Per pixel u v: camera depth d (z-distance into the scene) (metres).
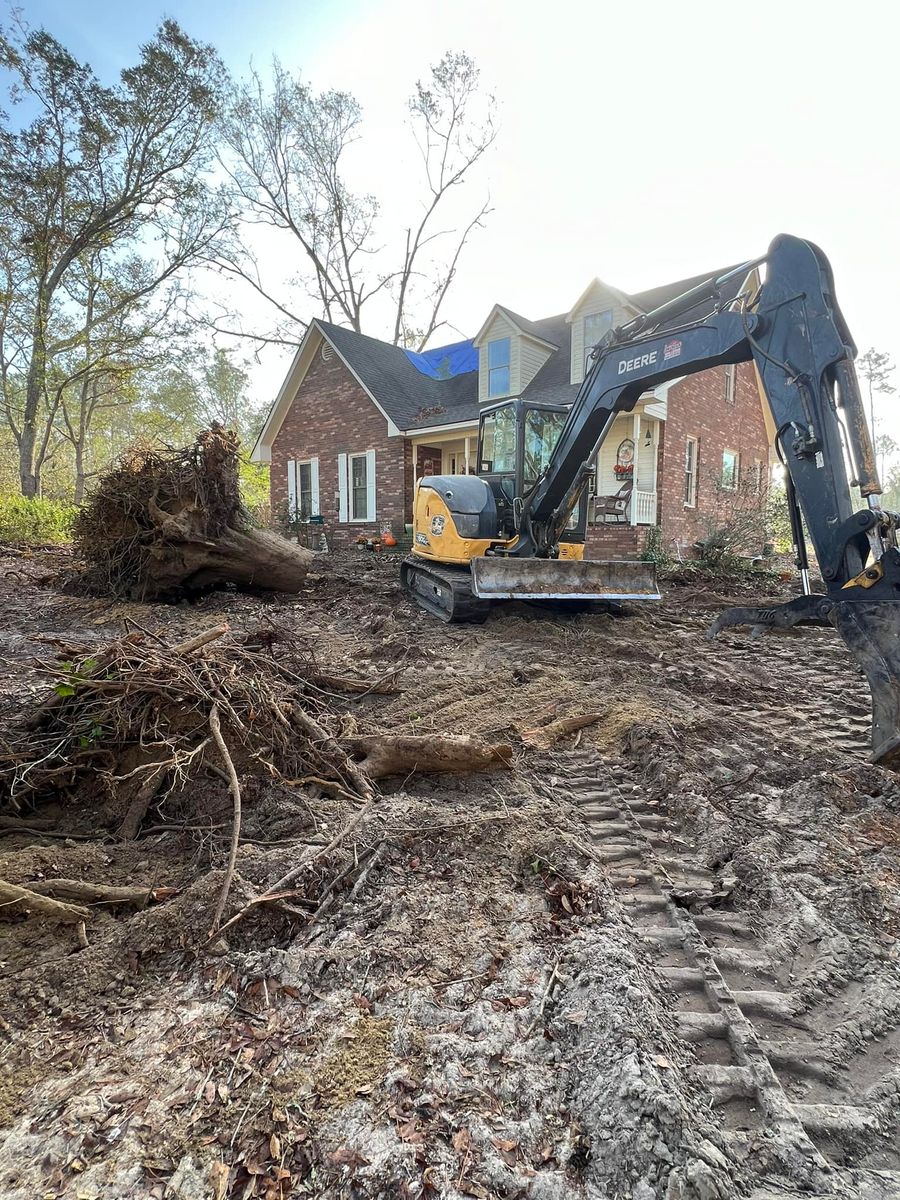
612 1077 1.72
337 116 25.09
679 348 5.43
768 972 2.32
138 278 23.20
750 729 4.54
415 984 2.13
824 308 4.00
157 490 8.15
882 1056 1.97
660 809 3.50
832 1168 1.57
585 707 4.86
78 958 2.25
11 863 2.69
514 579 7.05
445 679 5.41
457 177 27.19
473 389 17.75
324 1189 1.49
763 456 18.34
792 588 12.18
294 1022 1.99
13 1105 1.72
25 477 21.97
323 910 2.52
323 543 17.48
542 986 2.13
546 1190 1.47
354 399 17.84
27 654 5.70
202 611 7.96
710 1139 1.58
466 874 2.76
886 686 3.61
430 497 8.23
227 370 38.53
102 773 3.20
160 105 20.50
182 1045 1.90
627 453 13.77
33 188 19.75
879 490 3.80
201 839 2.96
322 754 3.56
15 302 21.44
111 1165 1.54
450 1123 1.64
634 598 7.46
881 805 3.33
